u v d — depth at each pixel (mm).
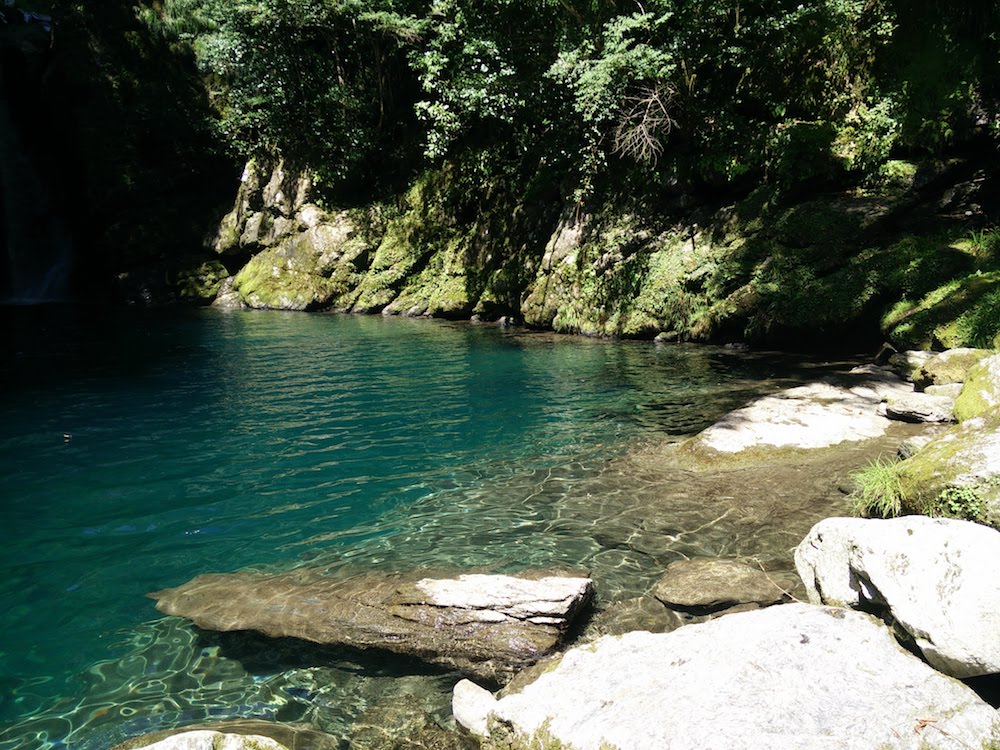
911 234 12328
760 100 15422
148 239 25594
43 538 5445
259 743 2840
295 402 9812
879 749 2439
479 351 14055
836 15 13883
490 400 9805
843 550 3932
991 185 12125
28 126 25859
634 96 16156
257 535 5496
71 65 24984
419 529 5578
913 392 8227
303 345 15109
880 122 13188
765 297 12961
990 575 3113
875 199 12828
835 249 12586
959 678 3008
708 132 15703
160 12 28016
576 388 10422
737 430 7336
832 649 3039
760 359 12172
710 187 15547
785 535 5172
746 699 2758
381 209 23141
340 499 6234
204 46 25406
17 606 4441
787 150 13844
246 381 11297
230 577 4797
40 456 7418
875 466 5605
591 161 16656
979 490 4047
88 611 4383
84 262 26688
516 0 17484
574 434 8070
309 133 23984
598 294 16219
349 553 5160
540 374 11539
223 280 25734
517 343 15078
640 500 6023
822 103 14578
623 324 15492
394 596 4328
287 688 3656
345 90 23562
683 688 2910
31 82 25797
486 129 21109
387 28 21016
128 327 18297
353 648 3988
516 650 3893
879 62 13719
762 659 3021
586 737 2773
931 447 4680
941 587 3227
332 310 22750
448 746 3215
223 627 4191
